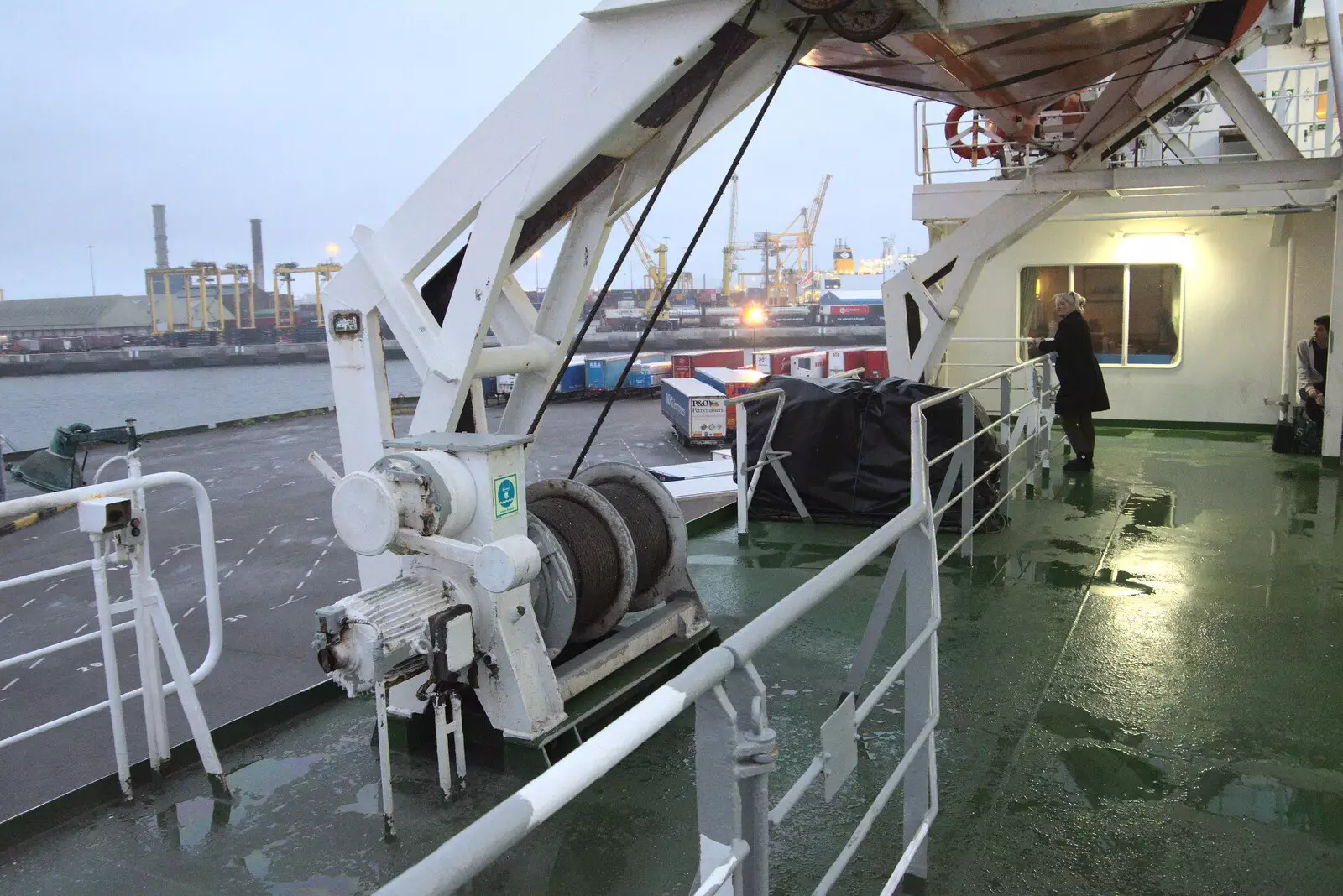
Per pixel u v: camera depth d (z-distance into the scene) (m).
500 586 3.29
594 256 4.68
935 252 10.02
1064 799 3.53
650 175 4.60
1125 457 10.98
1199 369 12.97
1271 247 12.38
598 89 4.01
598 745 1.34
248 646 5.91
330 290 4.39
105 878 3.22
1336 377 10.06
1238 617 5.47
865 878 3.06
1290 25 8.66
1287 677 4.61
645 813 3.50
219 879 3.20
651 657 4.63
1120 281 13.25
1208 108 13.12
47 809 3.59
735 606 6.09
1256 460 10.57
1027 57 6.87
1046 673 4.75
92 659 5.85
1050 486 9.49
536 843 3.31
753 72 4.46
